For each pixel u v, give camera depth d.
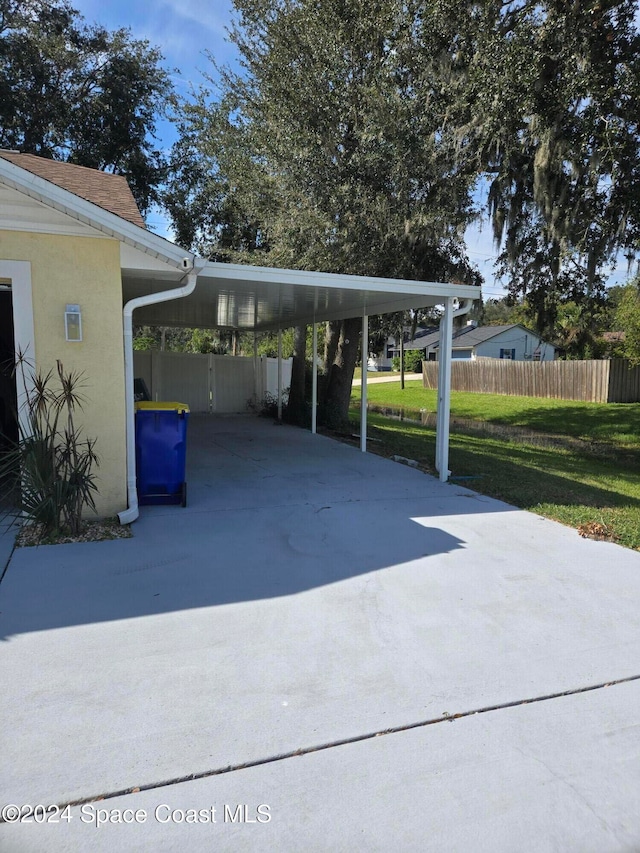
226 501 6.45
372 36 11.07
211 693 2.79
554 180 10.35
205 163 16.28
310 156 11.31
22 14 16.69
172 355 15.69
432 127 11.05
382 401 26.02
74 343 5.29
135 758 2.32
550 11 9.16
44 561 4.46
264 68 12.15
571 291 12.45
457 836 2.01
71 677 2.89
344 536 5.29
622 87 9.16
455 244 12.47
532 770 2.33
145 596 3.87
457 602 3.93
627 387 22.00
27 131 17.19
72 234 5.17
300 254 11.66
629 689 2.94
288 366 17.28
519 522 5.98
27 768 2.25
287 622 3.56
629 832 2.04
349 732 2.53
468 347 42.81
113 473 5.55
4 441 7.01
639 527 5.88
